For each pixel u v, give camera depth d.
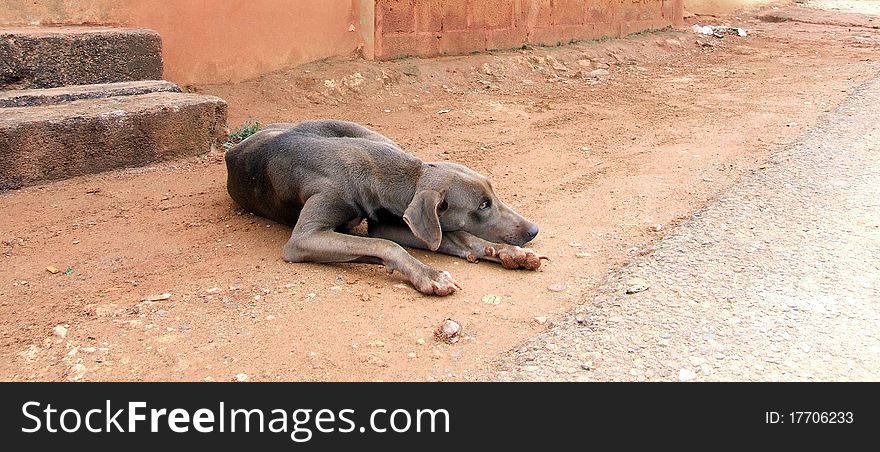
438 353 1.73
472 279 2.00
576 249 2.13
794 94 3.72
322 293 1.92
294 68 3.63
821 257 2.02
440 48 4.23
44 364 1.70
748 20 7.32
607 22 5.37
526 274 2.02
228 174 2.36
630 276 1.95
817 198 2.34
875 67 4.46
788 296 1.86
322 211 2.07
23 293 1.93
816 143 2.83
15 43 2.71
